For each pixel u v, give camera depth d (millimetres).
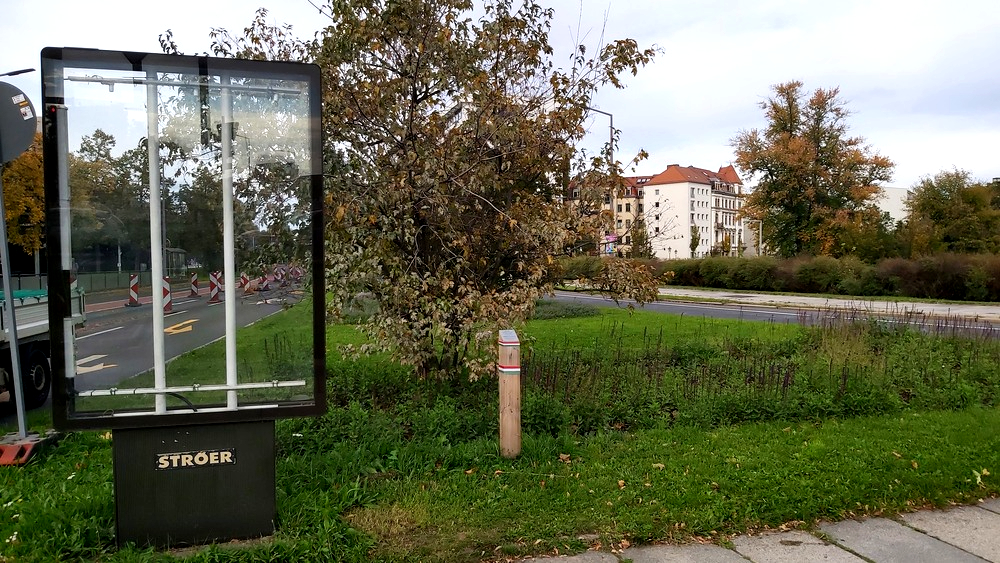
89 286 3605
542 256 6488
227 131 3732
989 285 26391
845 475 4977
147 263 3672
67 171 3459
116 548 3613
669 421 6422
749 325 14453
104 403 3566
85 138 3523
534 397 6137
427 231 6562
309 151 3771
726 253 71625
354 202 5875
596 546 3889
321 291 3797
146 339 3656
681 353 9531
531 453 5203
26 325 7711
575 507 4320
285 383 3787
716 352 9867
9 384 7426
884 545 4035
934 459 5383
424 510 4199
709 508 4340
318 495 4316
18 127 5281
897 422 6570
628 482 4770
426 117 6438
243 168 3857
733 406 6609
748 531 4188
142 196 3656
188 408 3668
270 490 3793
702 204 113062
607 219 6754
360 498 4328
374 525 4012
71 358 3490
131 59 3506
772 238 48281
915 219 42406
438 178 6016
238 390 3727
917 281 28422
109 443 5664
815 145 45938
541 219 6496
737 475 4914
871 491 4723
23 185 19828
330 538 3742
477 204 6316
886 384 7770
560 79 6762
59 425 3449
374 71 6359
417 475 4805
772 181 46781
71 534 3713
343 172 6305
